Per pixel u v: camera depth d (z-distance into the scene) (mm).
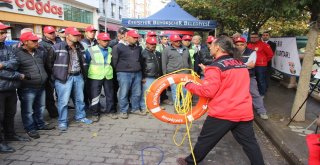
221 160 4281
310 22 5402
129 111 6793
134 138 5070
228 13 11133
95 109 6047
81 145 4703
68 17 21594
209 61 6832
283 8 5000
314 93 8070
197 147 3588
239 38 5602
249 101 3396
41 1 17391
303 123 5703
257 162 3412
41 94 5273
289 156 4277
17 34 15633
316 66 8688
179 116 4285
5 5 13961
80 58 5539
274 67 8383
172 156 4371
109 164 4055
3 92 4309
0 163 3996
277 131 5211
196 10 13508
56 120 6027
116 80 6625
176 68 6668
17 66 4469
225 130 3381
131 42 6035
